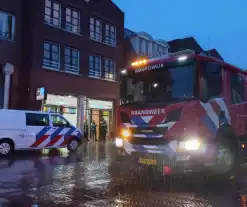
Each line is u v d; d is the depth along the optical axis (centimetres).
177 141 627
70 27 2086
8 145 1220
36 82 1827
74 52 2105
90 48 2202
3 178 766
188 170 623
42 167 949
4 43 1758
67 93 2008
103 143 1961
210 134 662
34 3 1859
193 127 626
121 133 741
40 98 1748
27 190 635
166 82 690
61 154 1330
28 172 855
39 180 742
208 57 692
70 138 1417
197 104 634
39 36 1862
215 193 600
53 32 1952
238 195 584
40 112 1331
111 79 2369
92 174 823
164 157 644
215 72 696
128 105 747
